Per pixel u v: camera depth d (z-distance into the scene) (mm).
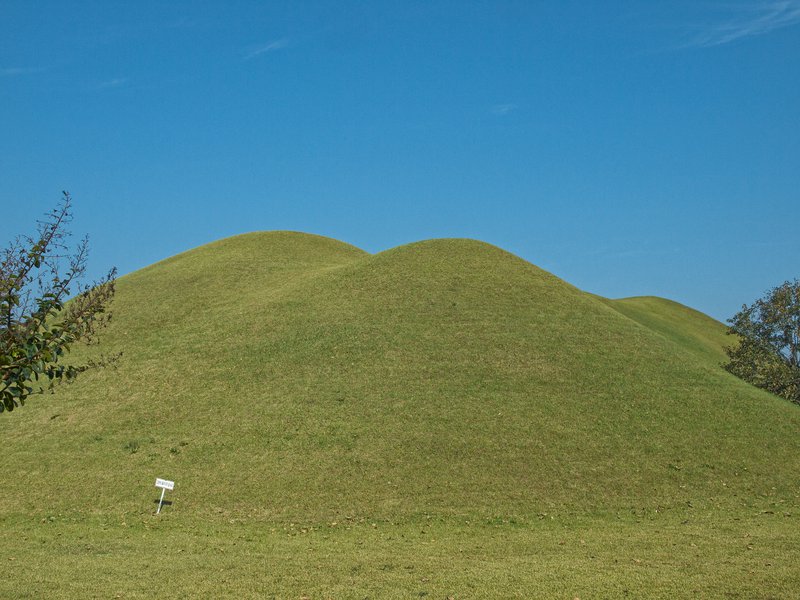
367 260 52531
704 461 29391
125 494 26781
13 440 32531
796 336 51344
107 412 34750
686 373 38250
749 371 51438
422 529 23016
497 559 17859
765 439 31625
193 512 25219
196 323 46250
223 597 13578
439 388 34719
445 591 13953
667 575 15164
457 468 28172
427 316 42469
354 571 16109
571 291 48281
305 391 34906
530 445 29938
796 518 23938
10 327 10633
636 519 24188
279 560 17625
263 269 58094
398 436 30562
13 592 13852
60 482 27953
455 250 52594
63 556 18422
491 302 44500
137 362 40656
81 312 11375
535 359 37875
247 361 38875
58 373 11328
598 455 29453
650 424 32281
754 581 14312
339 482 27188
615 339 41312
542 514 24688
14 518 24750
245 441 30812
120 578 15383
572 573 15586
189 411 34031
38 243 11062
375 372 36438
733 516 24375
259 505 25656
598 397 34469
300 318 43656
